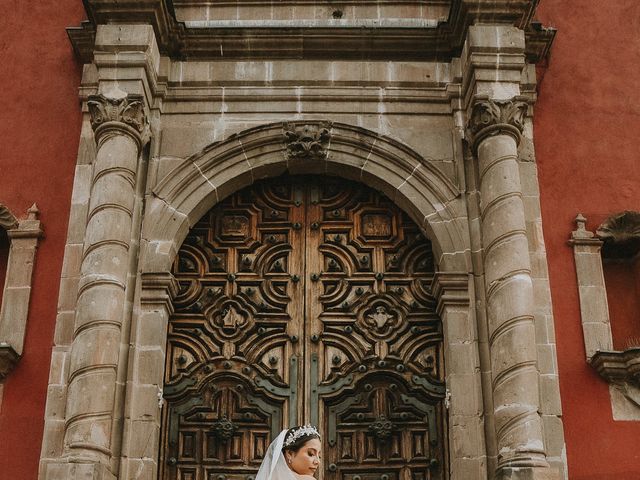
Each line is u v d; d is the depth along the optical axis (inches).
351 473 421.1
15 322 434.6
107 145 436.1
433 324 445.1
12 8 510.9
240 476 420.2
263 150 465.7
